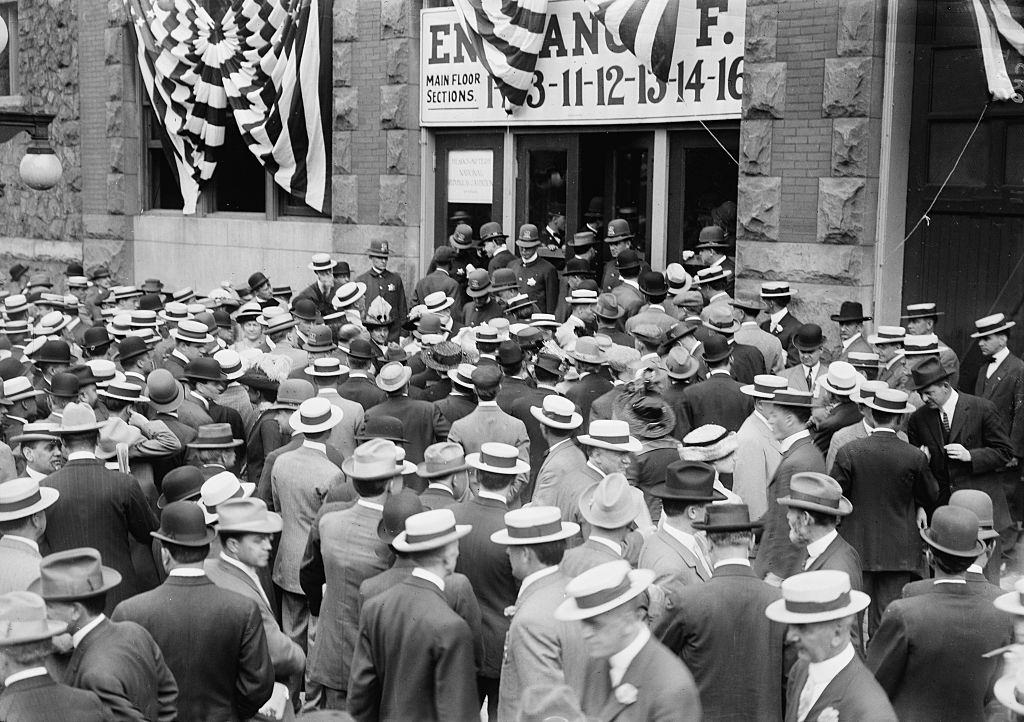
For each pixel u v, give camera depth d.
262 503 6.13
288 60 17.59
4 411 9.62
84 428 7.28
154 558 7.88
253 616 5.66
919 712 5.40
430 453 7.24
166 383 8.88
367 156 17.31
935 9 12.64
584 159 15.62
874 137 12.66
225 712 5.63
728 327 10.50
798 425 7.77
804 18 12.85
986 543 6.24
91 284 17.94
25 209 23.03
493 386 8.34
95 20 20.98
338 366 9.09
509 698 5.32
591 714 4.98
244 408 9.70
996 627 5.34
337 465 7.96
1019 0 11.72
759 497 7.62
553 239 16.03
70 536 7.19
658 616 5.78
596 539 5.80
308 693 6.84
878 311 12.81
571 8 15.07
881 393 7.84
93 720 4.65
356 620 6.50
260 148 17.97
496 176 16.47
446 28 16.41
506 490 6.68
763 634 5.26
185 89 18.75
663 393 9.11
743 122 13.41
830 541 6.26
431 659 5.45
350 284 13.59
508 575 6.49
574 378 9.80
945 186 12.77
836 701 4.58
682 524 6.10
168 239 20.33
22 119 16.61
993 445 8.89
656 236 15.02
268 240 18.83
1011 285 12.38
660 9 13.95
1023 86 11.84
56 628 4.66
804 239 13.08
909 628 5.39
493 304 13.59
